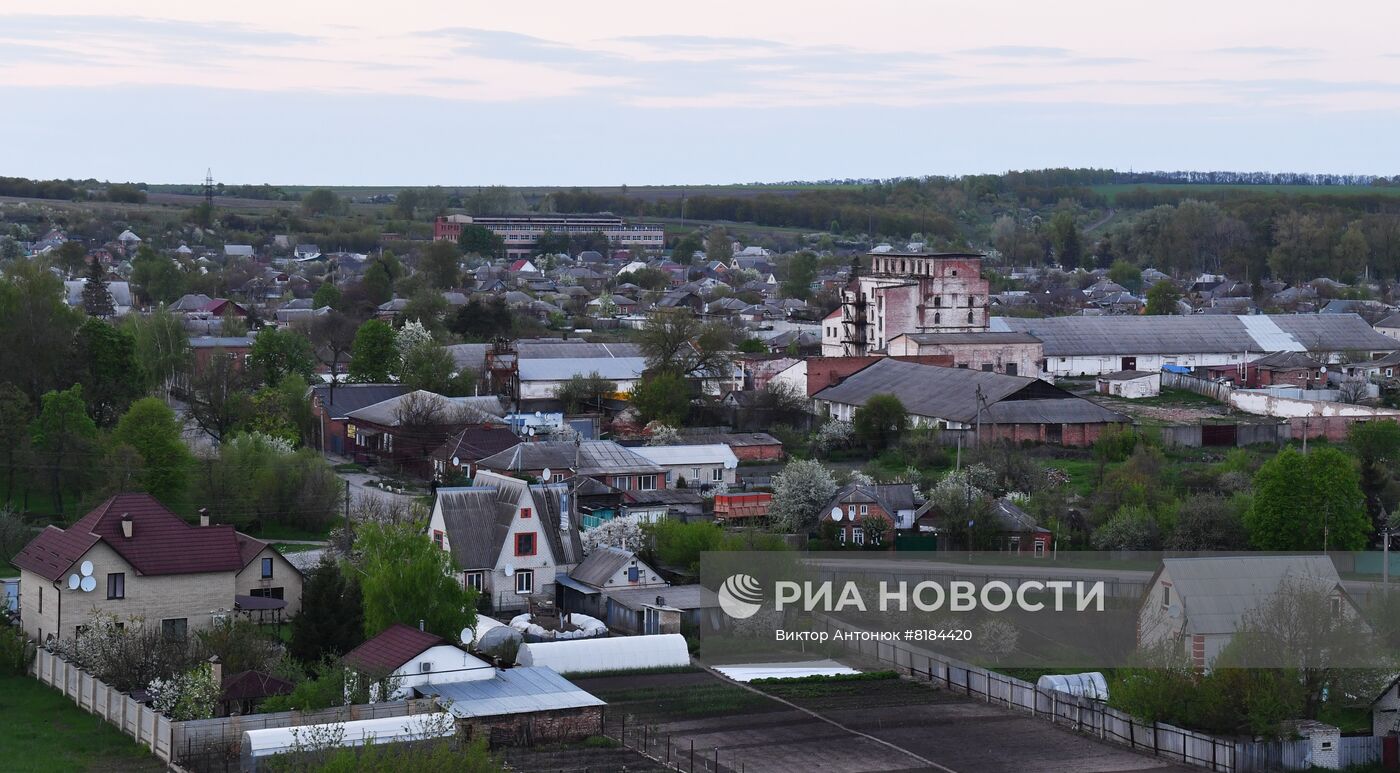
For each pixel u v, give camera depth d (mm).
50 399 143375
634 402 188875
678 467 153375
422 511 132125
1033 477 147625
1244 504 130875
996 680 94875
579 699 86562
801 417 190125
